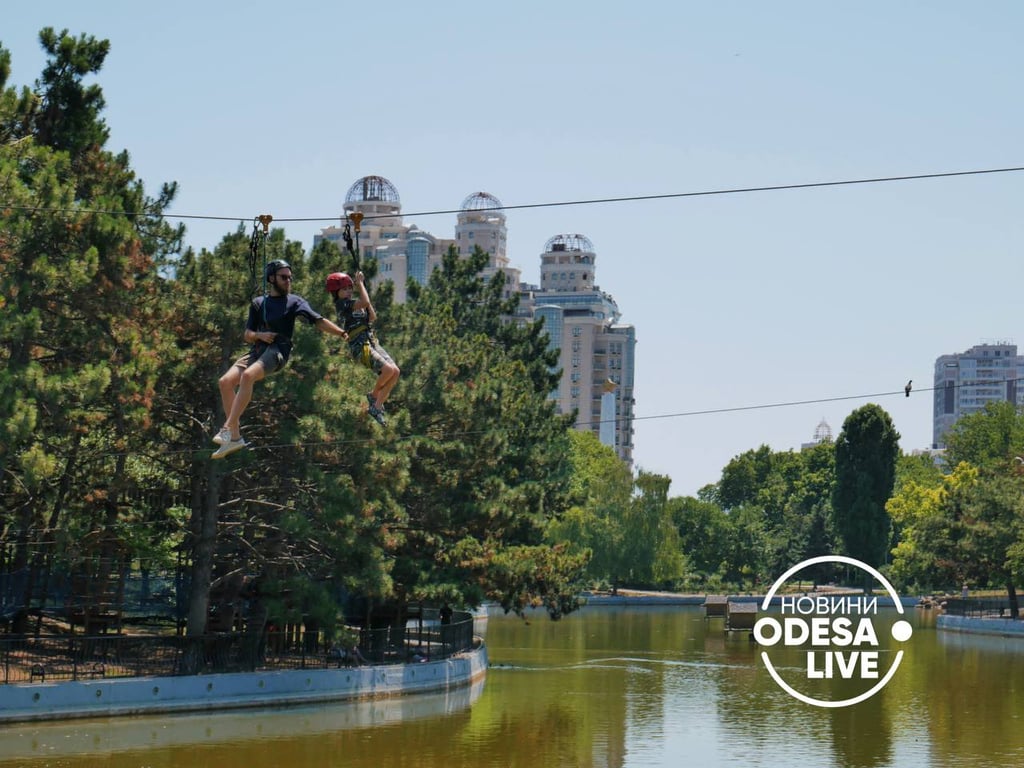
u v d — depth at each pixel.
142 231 52.41
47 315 46.22
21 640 48.84
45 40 50.38
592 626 111.50
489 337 97.44
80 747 39.44
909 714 52.25
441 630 61.69
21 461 41.81
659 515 153.12
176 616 60.22
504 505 62.34
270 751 39.91
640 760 39.84
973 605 118.38
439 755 40.06
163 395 49.41
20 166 45.91
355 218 16.98
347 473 52.38
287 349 15.27
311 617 53.97
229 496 53.78
